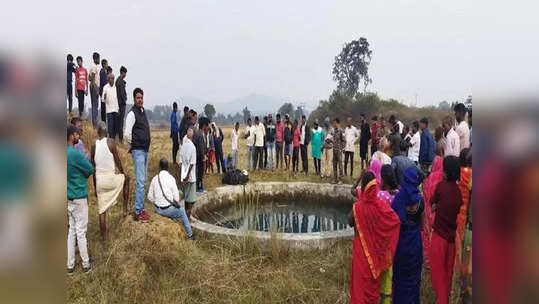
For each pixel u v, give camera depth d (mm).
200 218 8094
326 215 8945
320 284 4637
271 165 11781
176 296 4297
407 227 3920
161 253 4910
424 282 4676
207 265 4859
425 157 8438
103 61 10031
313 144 11234
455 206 3898
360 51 61719
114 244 4992
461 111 6633
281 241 5562
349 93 39750
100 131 5199
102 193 5215
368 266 3768
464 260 3973
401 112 33656
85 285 4344
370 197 3727
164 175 5879
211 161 10672
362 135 10812
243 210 8430
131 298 4273
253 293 4406
